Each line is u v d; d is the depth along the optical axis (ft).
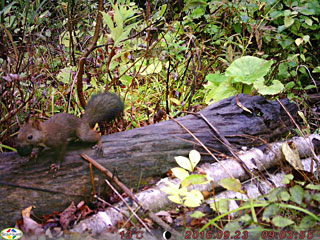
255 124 3.65
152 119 4.14
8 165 2.84
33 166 2.88
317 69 4.86
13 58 4.25
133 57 4.57
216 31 5.24
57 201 2.88
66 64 4.82
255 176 3.31
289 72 5.17
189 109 4.23
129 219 2.82
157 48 4.34
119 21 3.58
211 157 3.45
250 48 5.46
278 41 5.00
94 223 2.74
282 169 3.49
